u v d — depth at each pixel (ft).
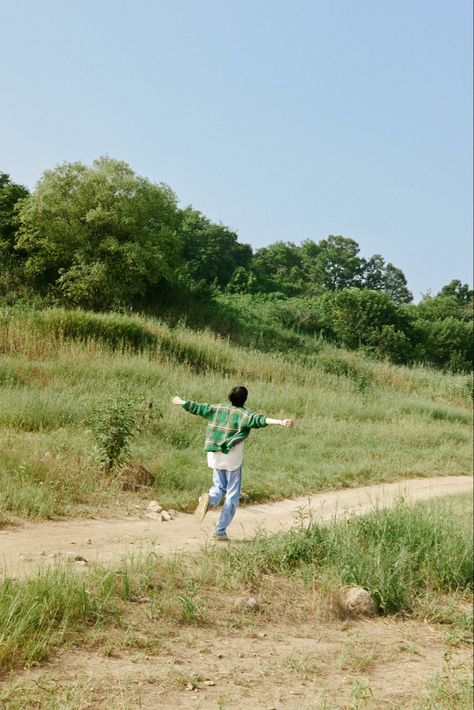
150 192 119.24
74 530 28.68
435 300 262.67
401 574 28.04
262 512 39.29
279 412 73.36
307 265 383.65
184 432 53.78
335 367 114.01
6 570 20.53
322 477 50.47
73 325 82.17
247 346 122.21
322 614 23.73
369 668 19.98
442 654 22.45
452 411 96.78
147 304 127.95
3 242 121.60
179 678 16.30
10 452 36.65
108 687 15.16
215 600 22.38
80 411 51.52
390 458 62.75
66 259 116.57
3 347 71.15
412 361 179.42
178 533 30.76
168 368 76.48
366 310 176.24
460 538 33.91
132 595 20.74
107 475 38.68
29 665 15.42
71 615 18.26
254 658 18.78
